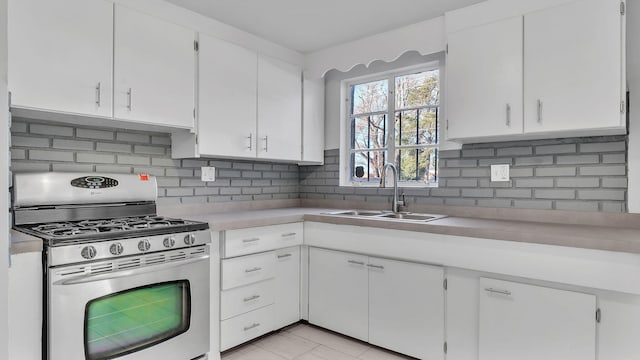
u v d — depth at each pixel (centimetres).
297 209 312
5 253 86
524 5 206
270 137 284
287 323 261
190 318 197
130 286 171
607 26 181
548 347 173
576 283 165
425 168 287
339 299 249
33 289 147
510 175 239
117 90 200
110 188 217
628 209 200
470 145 256
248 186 308
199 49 238
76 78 185
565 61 192
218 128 249
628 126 199
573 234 169
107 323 165
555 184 222
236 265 227
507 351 184
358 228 237
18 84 168
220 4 227
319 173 338
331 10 235
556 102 194
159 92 218
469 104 222
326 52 299
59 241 151
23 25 169
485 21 219
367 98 322
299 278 270
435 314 207
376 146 316
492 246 186
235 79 259
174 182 259
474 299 196
